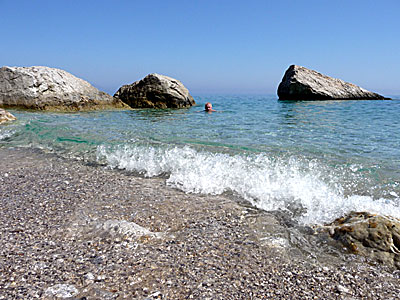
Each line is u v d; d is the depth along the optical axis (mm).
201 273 2662
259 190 4656
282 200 4332
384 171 5234
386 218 3283
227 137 8195
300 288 2512
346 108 16656
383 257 2947
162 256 2922
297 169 5371
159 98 16656
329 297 2410
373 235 3135
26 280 2467
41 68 14578
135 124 10617
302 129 9539
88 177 5391
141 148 6953
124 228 3387
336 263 2912
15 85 13828
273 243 3240
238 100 26859
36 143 7816
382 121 11391
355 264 2889
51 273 2576
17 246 3033
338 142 7492
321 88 23375
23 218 3723
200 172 5453
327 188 4590
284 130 9344
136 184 5059
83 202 4266
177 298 2332
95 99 15266
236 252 3041
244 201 4367
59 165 6098
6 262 2723
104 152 6875
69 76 15250
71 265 2713
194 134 8672
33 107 13766
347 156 6152
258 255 3002
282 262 2893
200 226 3611
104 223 3518
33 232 3357
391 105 18375
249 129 9570
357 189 4535
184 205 4223
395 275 2725
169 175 5508
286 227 3613
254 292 2436
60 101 14188
